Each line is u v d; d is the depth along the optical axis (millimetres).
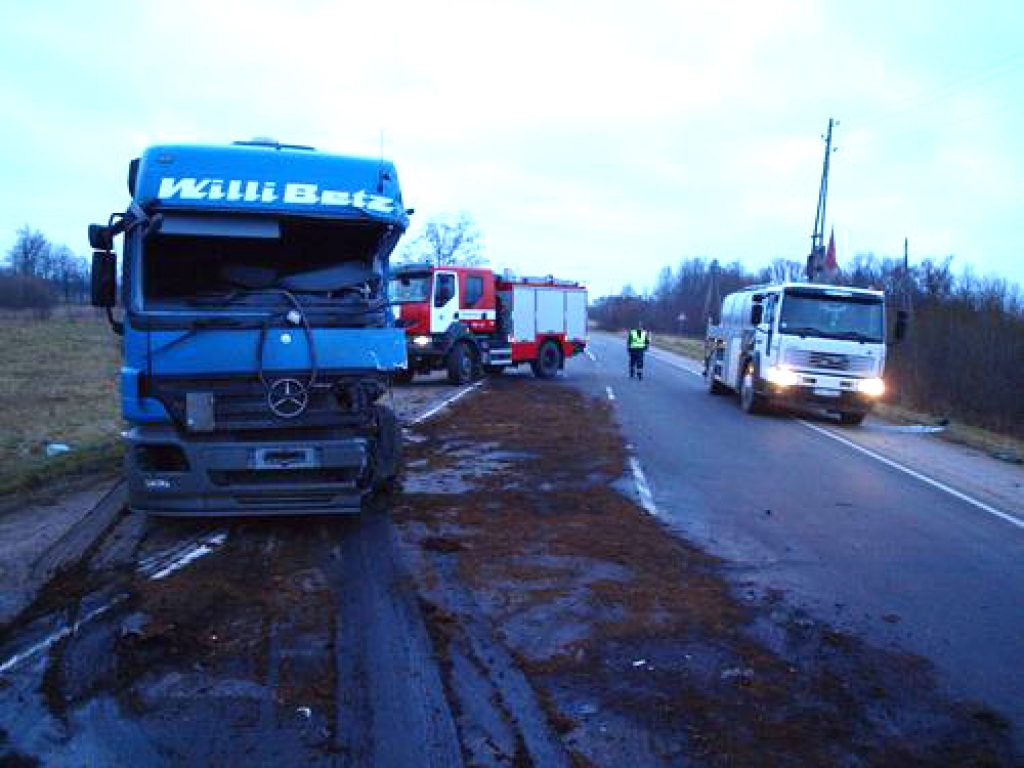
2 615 5203
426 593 5770
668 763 3740
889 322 28641
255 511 6828
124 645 4789
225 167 7051
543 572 6320
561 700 4293
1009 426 24484
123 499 8305
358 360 7027
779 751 3883
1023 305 27156
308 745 3795
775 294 17844
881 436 16531
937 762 3848
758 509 8836
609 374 29578
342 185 7277
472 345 22703
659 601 5793
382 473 8438
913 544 7742
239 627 5105
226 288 6977
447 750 3783
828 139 42375
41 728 3895
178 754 3693
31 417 15703
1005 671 4887
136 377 6547
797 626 5457
